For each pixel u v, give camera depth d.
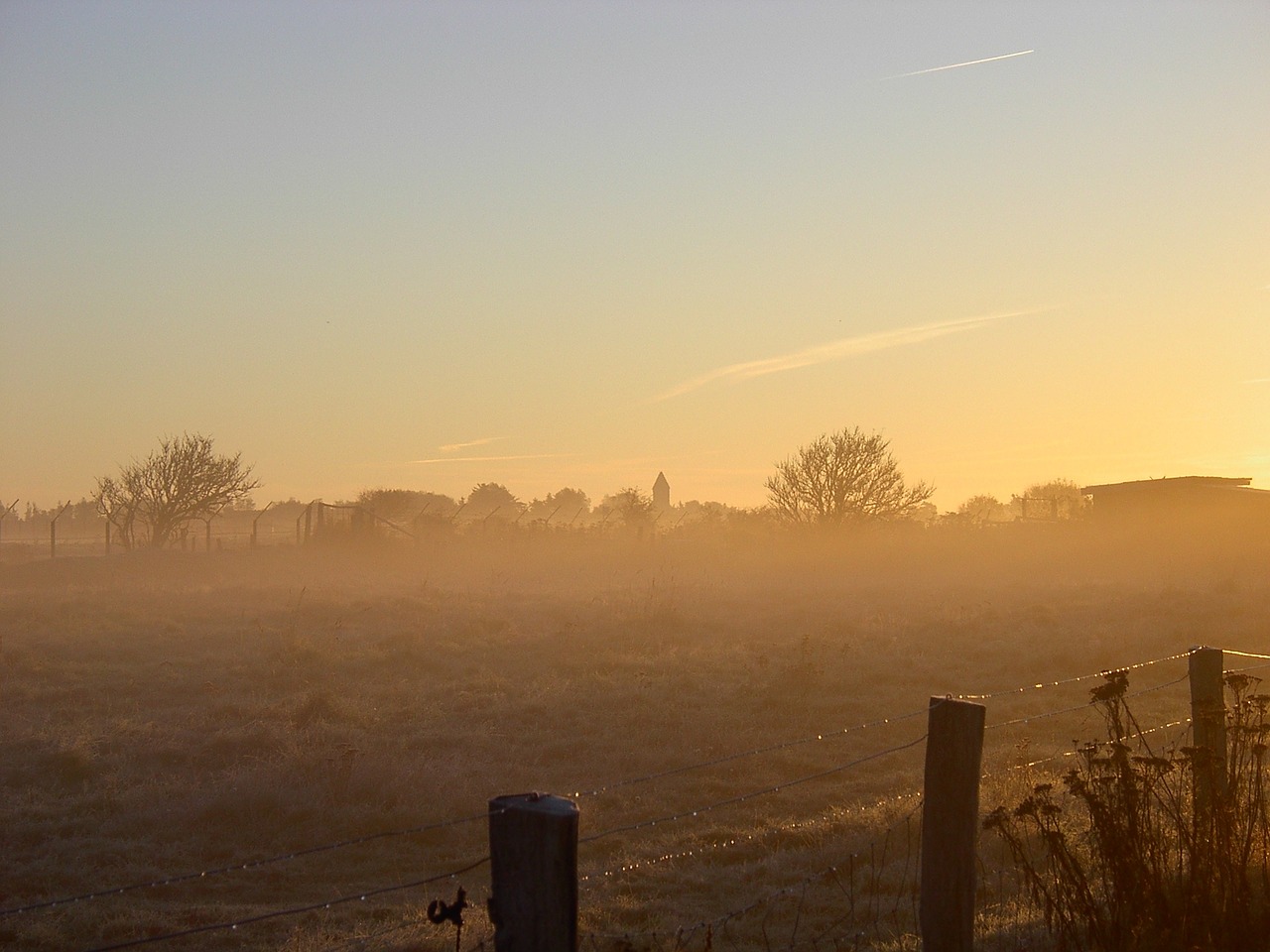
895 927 6.97
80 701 16.33
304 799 10.63
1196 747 6.96
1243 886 5.87
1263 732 6.60
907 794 10.77
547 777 11.98
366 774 11.07
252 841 9.93
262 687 17.44
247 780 10.88
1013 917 6.83
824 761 12.71
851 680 17.16
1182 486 56.09
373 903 8.33
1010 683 17.52
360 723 14.50
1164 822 7.49
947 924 5.26
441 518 58.50
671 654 20.34
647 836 9.85
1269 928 5.84
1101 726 14.23
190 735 13.76
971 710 5.31
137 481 55.38
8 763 12.45
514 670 19.11
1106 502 59.78
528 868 3.83
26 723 14.64
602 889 8.22
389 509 71.88
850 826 9.65
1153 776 7.13
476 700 16.09
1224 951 5.71
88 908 8.16
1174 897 6.06
